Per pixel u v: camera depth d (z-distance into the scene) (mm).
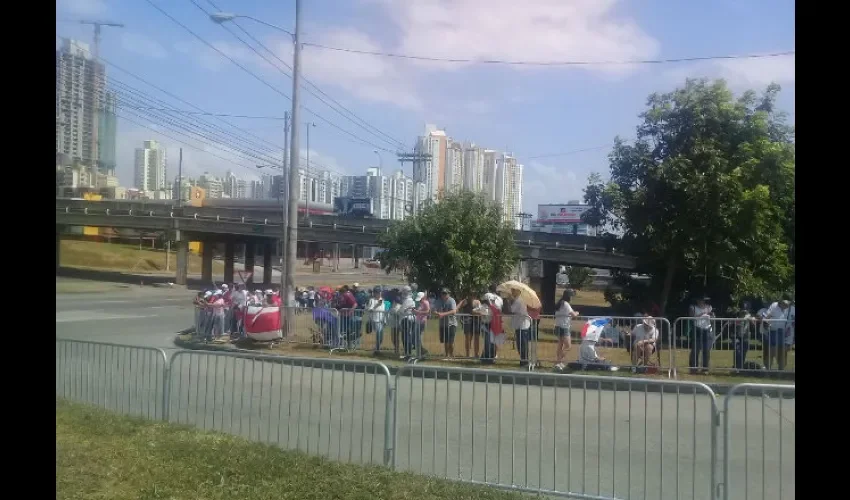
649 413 9477
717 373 13664
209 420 8492
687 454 7711
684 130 21156
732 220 20078
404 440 8070
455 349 15266
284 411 8773
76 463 6336
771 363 13391
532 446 8008
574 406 9930
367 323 16438
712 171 20141
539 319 14594
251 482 5965
